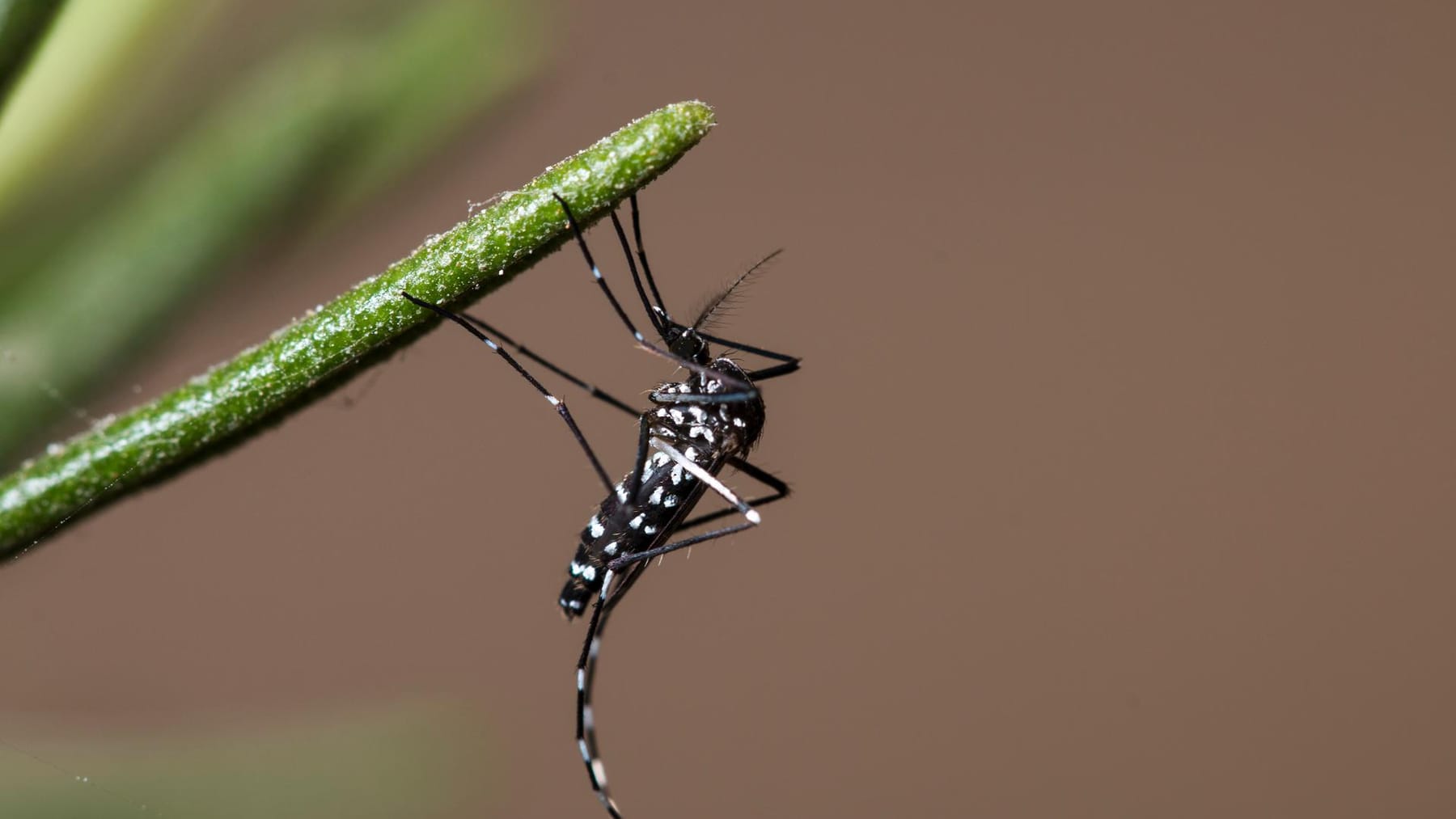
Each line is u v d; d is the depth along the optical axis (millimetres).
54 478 65
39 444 65
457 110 65
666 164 66
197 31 65
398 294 66
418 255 66
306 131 65
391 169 65
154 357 65
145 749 65
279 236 65
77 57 65
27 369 65
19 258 65
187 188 65
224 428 66
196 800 65
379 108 65
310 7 65
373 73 65
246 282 65
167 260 65
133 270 65
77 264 65
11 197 65
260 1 65
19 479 65
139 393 68
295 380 66
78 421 65
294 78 65
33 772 65
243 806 65
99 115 65
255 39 65
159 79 65
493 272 66
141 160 65
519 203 66
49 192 65
